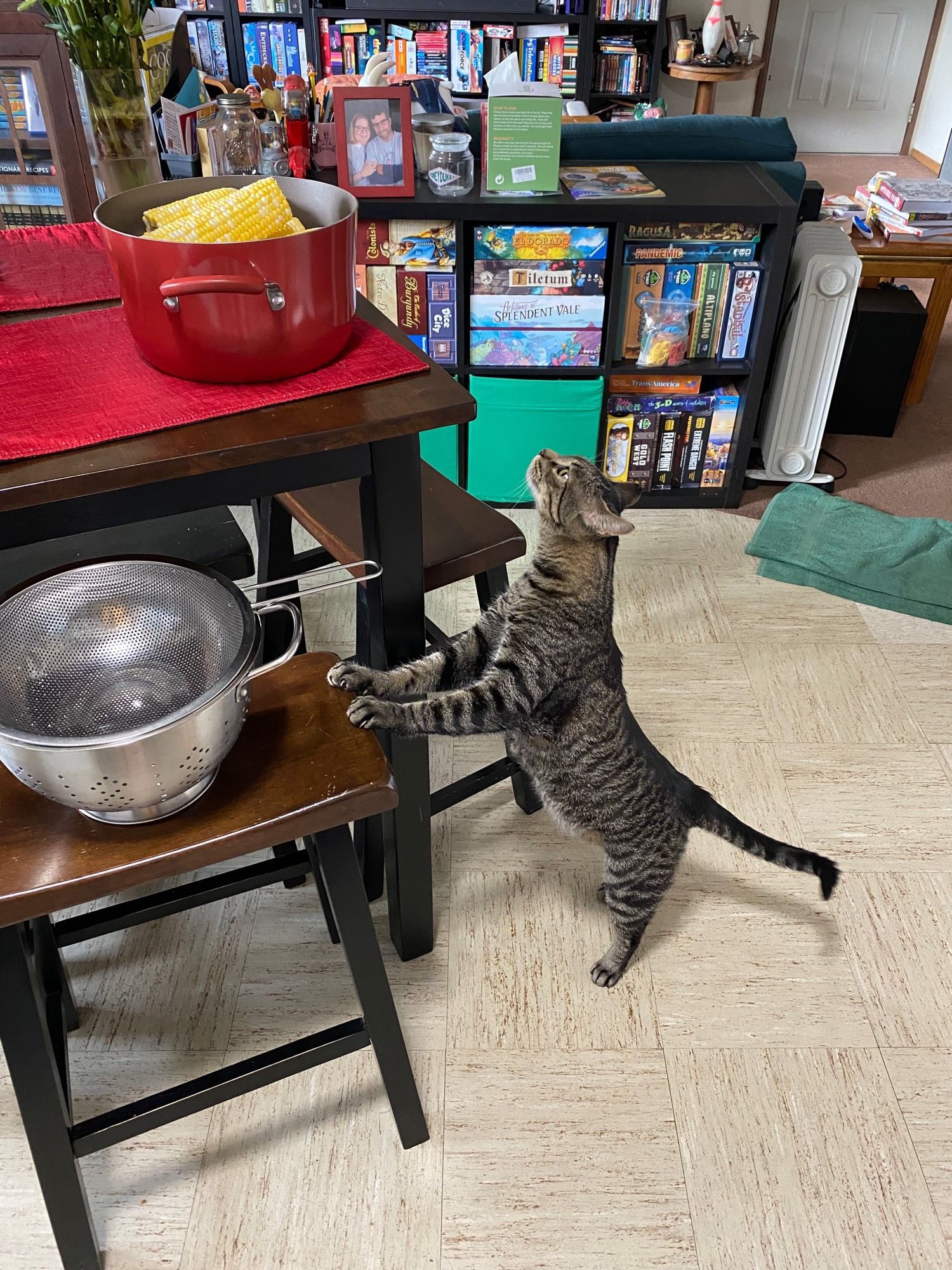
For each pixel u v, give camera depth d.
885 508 3.16
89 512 1.07
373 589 1.38
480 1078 1.60
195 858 1.07
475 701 1.37
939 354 4.24
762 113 6.74
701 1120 1.55
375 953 1.30
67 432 1.06
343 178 2.60
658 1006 1.71
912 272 3.48
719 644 2.57
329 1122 1.54
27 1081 1.14
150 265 1.04
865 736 2.29
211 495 1.13
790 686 2.44
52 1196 1.25
